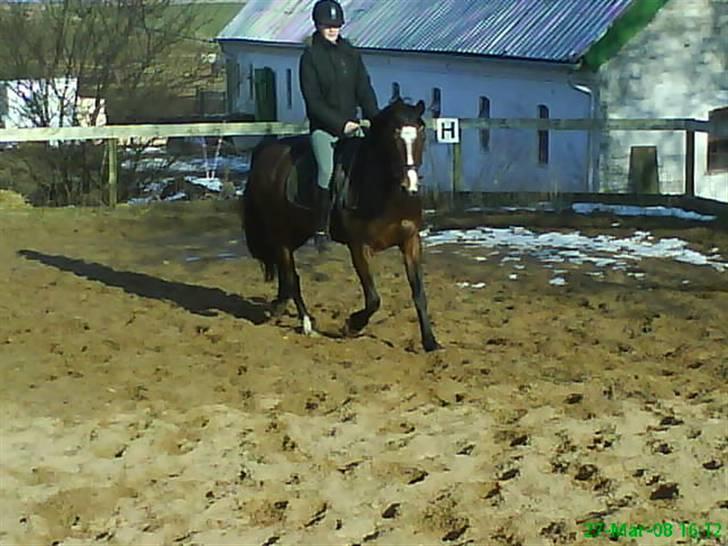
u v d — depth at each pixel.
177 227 17.66
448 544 6.14
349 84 10.10
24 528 6.46
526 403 8.48
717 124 17.88
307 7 37.75
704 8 22.73
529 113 24.11
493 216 17.77
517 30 24.91
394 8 31.02
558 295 12.15
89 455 7.63
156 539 6.29
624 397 8.55
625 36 22.23
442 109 27.22
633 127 18.50
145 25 24.84
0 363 9.91
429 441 7.71
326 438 7.84
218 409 8.48
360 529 6.36
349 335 10.49
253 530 6.38
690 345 9.97
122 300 12.51
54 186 23.02
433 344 9.94
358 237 9.85
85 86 24.42
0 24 24.05
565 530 6.22
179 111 35.62
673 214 17.53
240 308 12.06
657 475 7.00
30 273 14.15
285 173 10.76
